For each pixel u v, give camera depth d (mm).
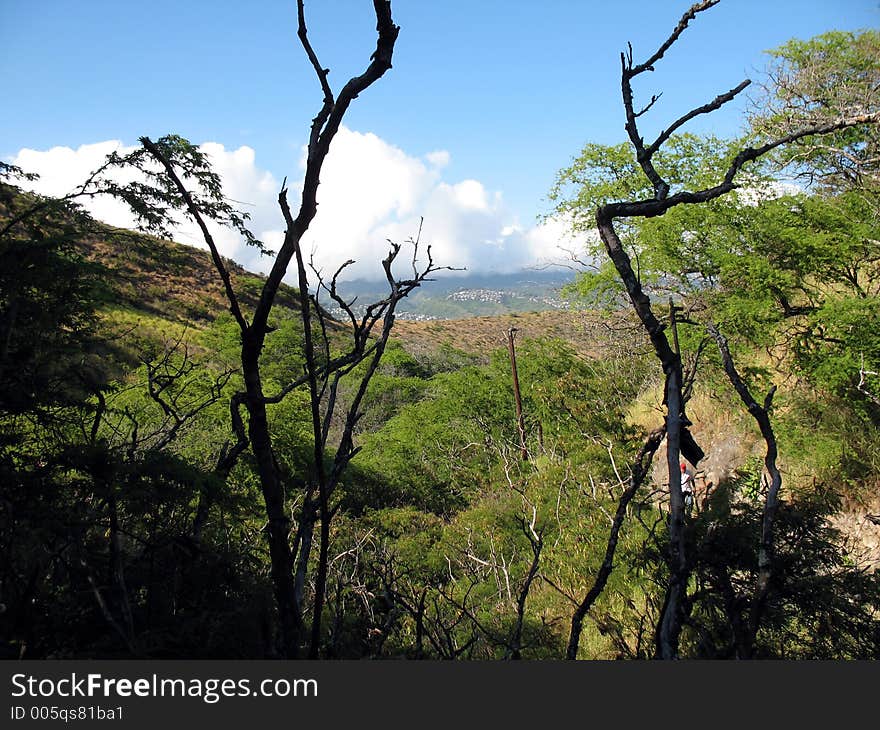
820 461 8992
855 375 9938
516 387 17547
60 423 4676
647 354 15320
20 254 4805
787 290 11828
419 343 58062
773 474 2689
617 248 2270
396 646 3590
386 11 1825
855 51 13258
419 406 21266
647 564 4641
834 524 8117
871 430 9258
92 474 3908
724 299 11977
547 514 8594
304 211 1904
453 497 15422
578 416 13188
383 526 9938
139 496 3846
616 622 4578
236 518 4602
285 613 2143
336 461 2256
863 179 12359
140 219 4332
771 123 13617
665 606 2336
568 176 18016
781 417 10758
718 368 11789
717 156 16375
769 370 12789
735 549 3516
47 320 5020
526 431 18141
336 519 6602
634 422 13930
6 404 4398
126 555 3721
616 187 17359
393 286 2207
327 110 1896
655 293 13469
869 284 12000
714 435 12500
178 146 4129
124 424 6672
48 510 3455
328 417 2201
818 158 13055
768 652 3465
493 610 6016
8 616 2955
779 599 3494
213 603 3328
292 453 8211
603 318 17438
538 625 5703
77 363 5234
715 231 12305
